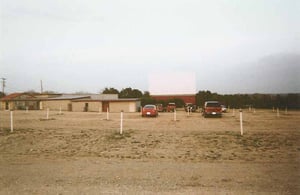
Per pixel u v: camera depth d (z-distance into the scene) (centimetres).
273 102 6362
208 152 1198
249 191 657
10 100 6950
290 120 2961
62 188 686
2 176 796
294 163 959
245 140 1488
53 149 1305
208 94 6825
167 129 2016
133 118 3353
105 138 1584
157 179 761
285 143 1400
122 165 940
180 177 780
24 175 807
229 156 1109
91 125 2345
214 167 902
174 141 1475
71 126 2241
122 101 5750
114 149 1286
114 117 3566
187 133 1764
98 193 650
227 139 1520
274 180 742
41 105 6719
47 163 976
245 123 2584
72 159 1056
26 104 6906
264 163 961
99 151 1243
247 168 884
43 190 671
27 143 1462
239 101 6725
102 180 754
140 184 716
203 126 2273
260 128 2102
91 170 866
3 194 645
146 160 1034
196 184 714
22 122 2650
